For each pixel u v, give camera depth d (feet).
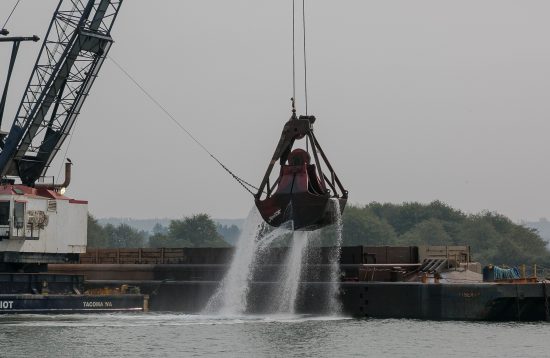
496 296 272.10
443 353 210.38
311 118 254.27
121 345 217.97
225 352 209.36
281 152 252.42
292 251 302.25
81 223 300.81
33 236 286.05
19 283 282.56
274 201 247.09
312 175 249.96
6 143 303.07
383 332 245.86
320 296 293.84
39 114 302.25
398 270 302.04
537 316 276.21
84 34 298.76
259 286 303.07
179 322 269.23
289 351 211.41
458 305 274.77
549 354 209.05
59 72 300.40
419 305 279.69
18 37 299.17
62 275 291.79
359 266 299.58
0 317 272.51
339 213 248.93
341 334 240.73
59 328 247.29
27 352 206.59
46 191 295.28
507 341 229.04
